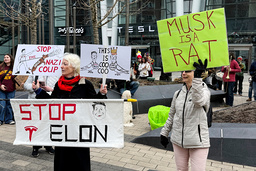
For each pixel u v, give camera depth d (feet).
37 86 11.28
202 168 9.15
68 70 10.55
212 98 30.50
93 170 13.48
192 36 9.88
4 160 14.49
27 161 14.43
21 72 14.90
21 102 10.89
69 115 10.60
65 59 10.48
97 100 10.40
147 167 14.02
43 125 10.85
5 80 21.57
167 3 96.07
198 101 8.83
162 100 28.89
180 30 10.00
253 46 85.56
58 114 10.68
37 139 10.91
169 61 10.09
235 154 14.51
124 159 15.05
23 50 14.97
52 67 14.82
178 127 9.59
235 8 86.79
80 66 11.47
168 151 16.44
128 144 17.60
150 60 45.34
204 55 9.73
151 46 99.86
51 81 16.94
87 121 10.52
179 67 9.91
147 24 99.30
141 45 100.27
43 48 14.94
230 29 88.17
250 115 18.75
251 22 85.25
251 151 14.19
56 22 102.53
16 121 11.02
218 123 17.52
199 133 9.17
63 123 10.66
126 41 35.55
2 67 21.74
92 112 10.48
